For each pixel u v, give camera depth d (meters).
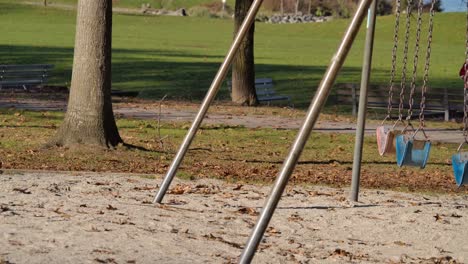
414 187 16.31
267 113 28.47
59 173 15.34
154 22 110.19
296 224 11.81
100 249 9.17
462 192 16.03
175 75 43.38
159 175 15.71
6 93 30.56
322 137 23.03
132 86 38.19
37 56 51.25
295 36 99.38
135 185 14.33
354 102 31.17
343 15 126.81
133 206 12.11
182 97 34.69
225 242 10.21
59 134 18.56
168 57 55.25
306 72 48.12
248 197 13.77
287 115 28.23
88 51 18.39
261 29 107.69
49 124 22.70
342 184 16.14
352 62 57.81
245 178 16.09
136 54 56.88
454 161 11.38
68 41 66.06
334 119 28.06
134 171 16.28
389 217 12.62
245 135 22.70
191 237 10.31
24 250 8.82
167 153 18.95
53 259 8.51
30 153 17.81
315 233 11.34
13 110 25.33
